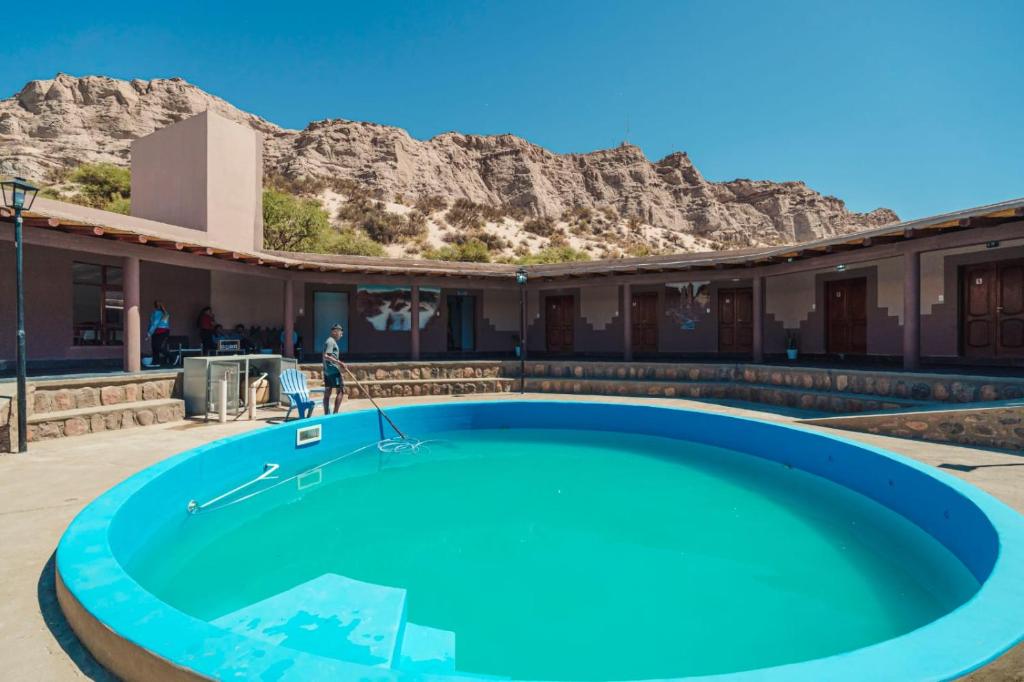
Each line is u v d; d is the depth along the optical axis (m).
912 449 5.45
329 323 14.49
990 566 2.96
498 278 13.67
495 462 6.62
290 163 67.56
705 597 3.21
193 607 3.06
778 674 1.57
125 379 7.46
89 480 4.64
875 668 1.60
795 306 12.70
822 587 3.34
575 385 11.05
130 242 8.59
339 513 4.77
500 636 2.77
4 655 2.03
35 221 7.19
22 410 5.68
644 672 2.45
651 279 12.41
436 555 3.85
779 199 98.56
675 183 101.00
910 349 8.21
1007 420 5.43
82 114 70.62
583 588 3.33
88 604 2.05
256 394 9.32
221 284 12.98
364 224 40.88
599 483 5.70
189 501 4.74
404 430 8.09
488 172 87.31
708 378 10.57
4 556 3.01
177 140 12.84
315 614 2.47
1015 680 1.66
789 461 6.24
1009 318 9.03
